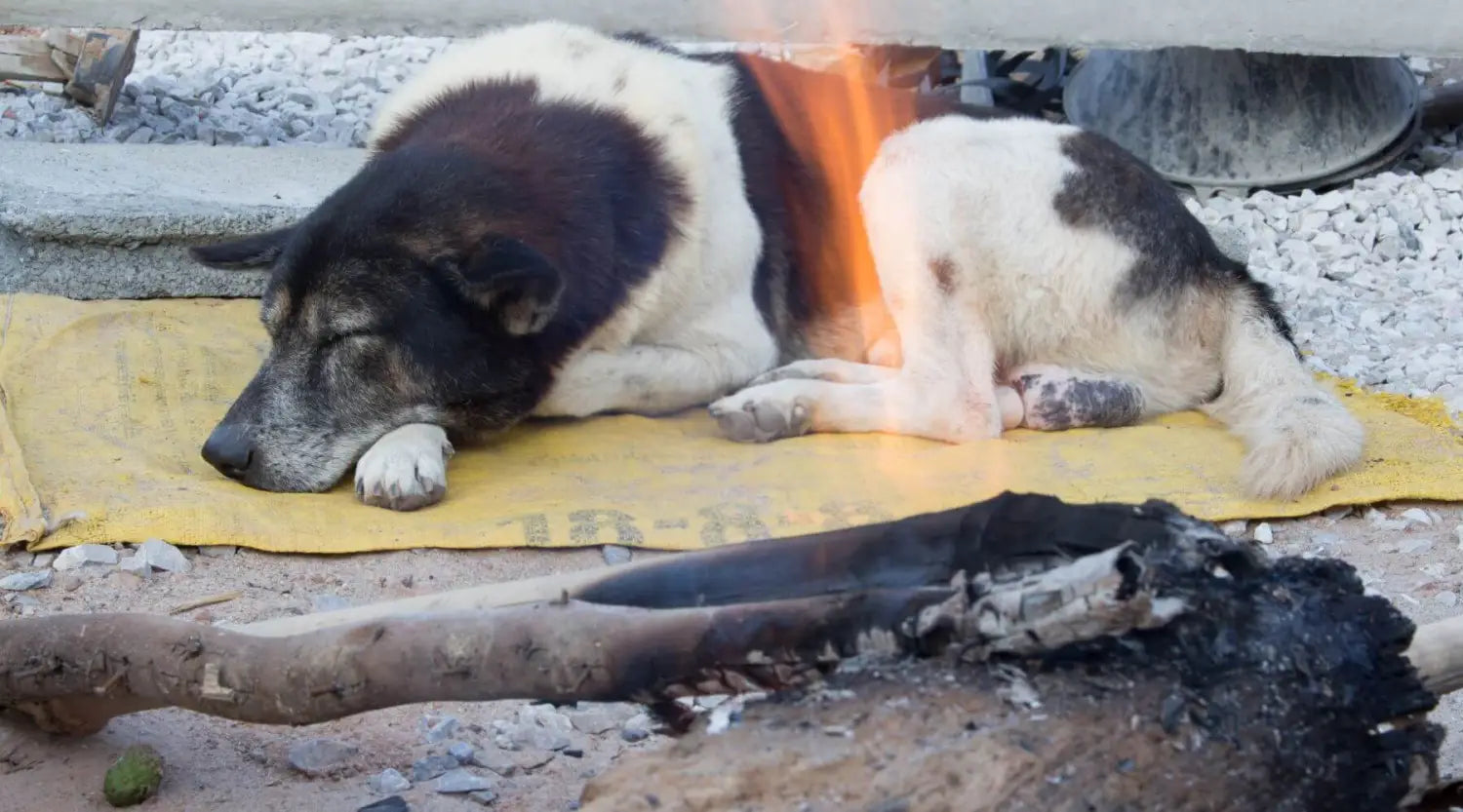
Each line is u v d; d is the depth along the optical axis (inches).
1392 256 119.0
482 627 76.4
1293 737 69.5
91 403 97.7
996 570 74.0
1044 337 102.4
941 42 119.2
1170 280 102.6
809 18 118.0
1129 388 102.3
